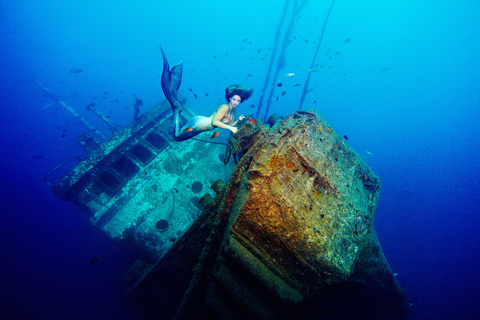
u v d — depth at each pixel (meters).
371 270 4.09
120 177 6.83
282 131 2.40
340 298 4.28
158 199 6.79
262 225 1.73
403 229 14.33
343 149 2.88
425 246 13.27
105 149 6.70
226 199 2.39
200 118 3.19
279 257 1.72
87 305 7.95
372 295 4.28
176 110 3.31
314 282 1.69
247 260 1.61
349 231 1.90
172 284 4.31
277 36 11.45
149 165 7.21
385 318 4.49
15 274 10.02
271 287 1.55
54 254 10.94
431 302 9.80
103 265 9.55
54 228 14.02
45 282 9.29
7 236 13.52
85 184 6.51
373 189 2.88
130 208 6.50
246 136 2.85
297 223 1.73
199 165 7.61
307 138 2.38
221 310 1.81
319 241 1.70
